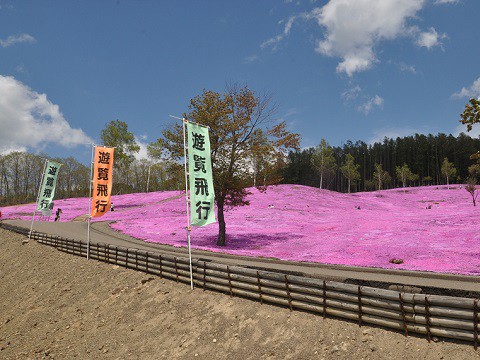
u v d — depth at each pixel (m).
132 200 71.06
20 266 23.77
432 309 8.12
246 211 49.22
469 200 65.88
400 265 17.61
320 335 9.21
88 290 16.91
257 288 11.62
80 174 97.62
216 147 29.70
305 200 60.03
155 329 12.09
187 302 12.91
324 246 25.33
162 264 15.73
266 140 31.19
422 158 123.25
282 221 42.12
